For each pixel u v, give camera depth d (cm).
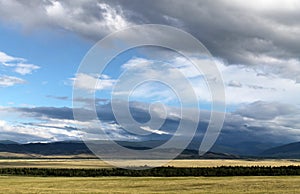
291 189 5672
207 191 5644
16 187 6788
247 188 5956
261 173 10438
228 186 6338
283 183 6638
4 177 10419
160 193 5388
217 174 10119
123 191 5788
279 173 10181
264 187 6028
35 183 7825
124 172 10181
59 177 10406
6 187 6781
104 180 8494
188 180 7944
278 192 5247
